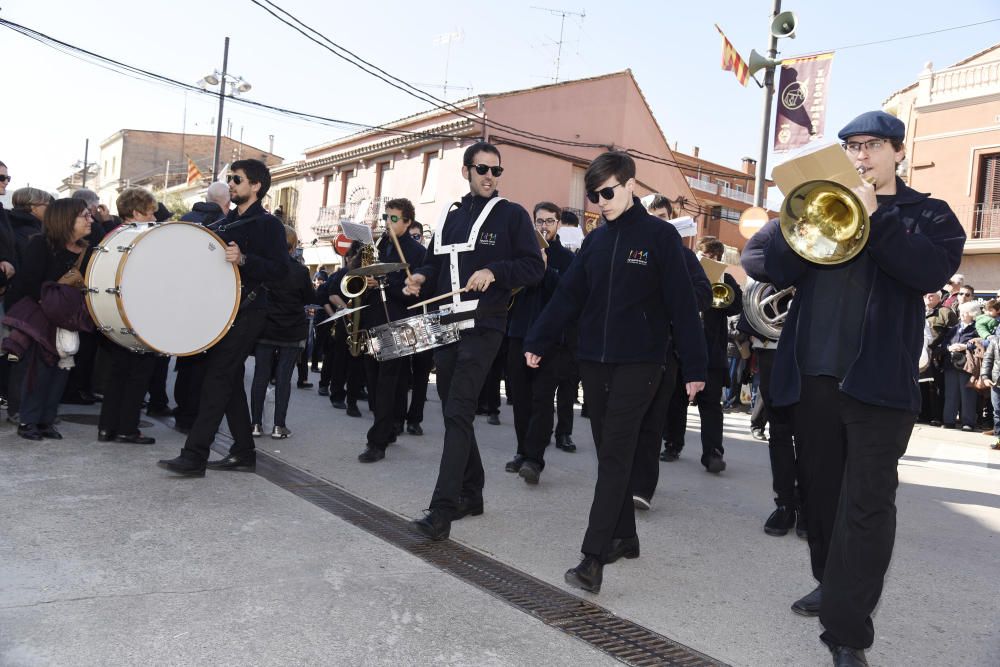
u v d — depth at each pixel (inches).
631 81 1073.5
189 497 174.9
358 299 254.2
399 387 272.5
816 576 124.5
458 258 175.3
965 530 198.5
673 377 194.4
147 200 243.6
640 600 138.1
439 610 124.5
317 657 105.8
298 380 409.1
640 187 1114.1
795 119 545.0
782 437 185.0
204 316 186.7
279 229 197.9
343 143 1219.9
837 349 113.0
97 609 115.3
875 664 118.5
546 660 110.7
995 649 126.1
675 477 244.2
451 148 1003.9
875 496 107.0
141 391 224.5
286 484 197.3
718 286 240.2
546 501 201.6
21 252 253.1
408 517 177.3
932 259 104.7
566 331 254.8
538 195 995.3
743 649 120.5
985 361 365.4
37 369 215.2
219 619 115.0
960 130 852.6
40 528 146.9
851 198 100.3
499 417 350.6
